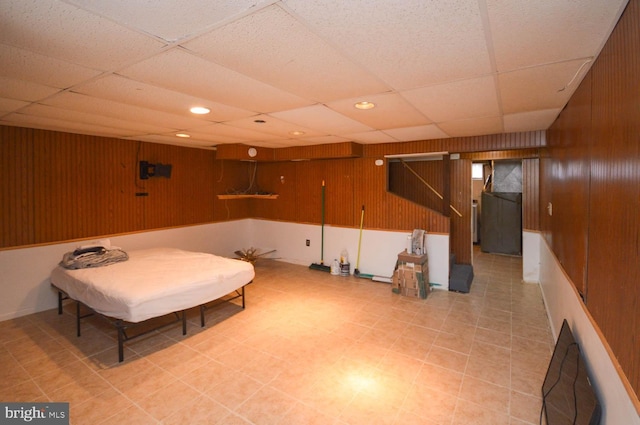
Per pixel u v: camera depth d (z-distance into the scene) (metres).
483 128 3.61
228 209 6.19
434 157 5.07
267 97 2.38
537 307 3.97
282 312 3.79
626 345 1.15
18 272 3.62
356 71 1.87
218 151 5.21
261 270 5.64
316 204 5.78
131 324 3.42
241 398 2.27
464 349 2.95
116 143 4.45
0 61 1.69
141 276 3.11
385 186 5.04
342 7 1.20
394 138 4.42
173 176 5.20
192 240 5.50
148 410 2.15
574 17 1.27
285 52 1.60
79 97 2.37
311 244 5.87
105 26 1.32
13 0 1.11
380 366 2.67
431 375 2.54
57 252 3.91
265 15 1.25
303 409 2.16
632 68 1.13
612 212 1.36
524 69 1.83
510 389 2.37
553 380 2.13
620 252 1.24
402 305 4.02
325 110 2.79
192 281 3.06
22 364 2.69
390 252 5.02
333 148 4.95
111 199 4.42
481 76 1.95
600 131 1.57
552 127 3.28
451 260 5.05
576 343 1.96
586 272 1.81
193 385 2.41
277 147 5.43
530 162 5.00
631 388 1.08
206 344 3.03
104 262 3.50
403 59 1.70
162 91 2.23
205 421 2.05
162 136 4.28
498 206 7.30
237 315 3.70
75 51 1.57
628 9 1.17
